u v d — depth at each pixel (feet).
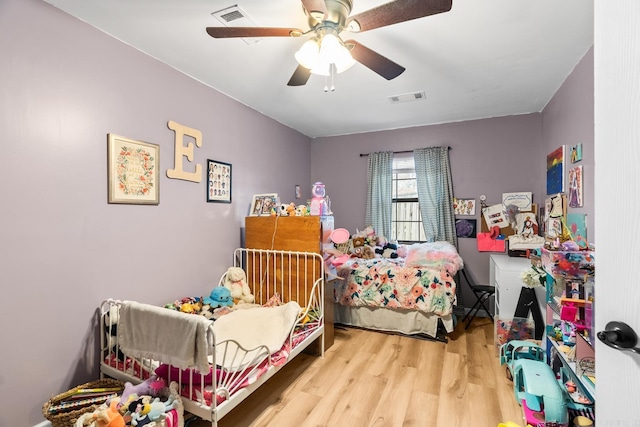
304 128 13.12
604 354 2.29
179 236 7.70
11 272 4.78
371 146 13.58
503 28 5.87
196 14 5.48
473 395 6.31
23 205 4.89
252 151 10.46
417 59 7.10
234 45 6.51
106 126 6.05
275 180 11.84
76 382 5.62
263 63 7.31
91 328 5.84
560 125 8.57
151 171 6.91
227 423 5.54
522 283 7.79
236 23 5.77
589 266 5.14
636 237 1.97
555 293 5.95
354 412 5.82
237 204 9.77
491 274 10.88
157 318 4.85
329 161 14.38
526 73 7.81
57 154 5.30
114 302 5.67
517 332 7.79
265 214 9.64
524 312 7.64
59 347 5.38
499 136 11.44
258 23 5.79
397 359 7.93
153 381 4.94
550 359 6.20
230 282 8.73
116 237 6.26
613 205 2.17
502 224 11.35
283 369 7.44
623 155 2.07
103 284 6.03
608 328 2.12
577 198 7.17
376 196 13.14
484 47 6.57
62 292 5.41
